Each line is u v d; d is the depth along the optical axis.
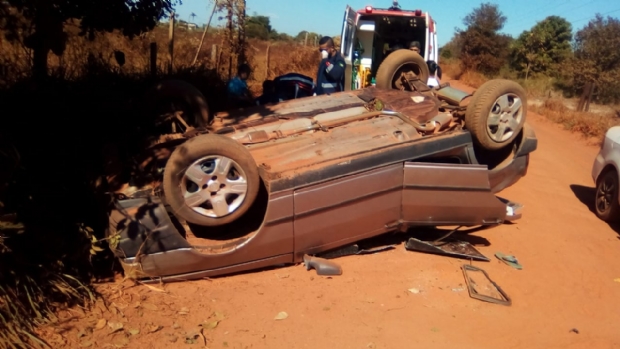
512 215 6.23
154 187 4.96
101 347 3.85
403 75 7.66
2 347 3.59
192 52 14.05
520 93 6.08
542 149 12.34
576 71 26.06
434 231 6.40
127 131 6.18
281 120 6.07
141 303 4.46
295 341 4.15
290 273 5.20
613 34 26.05
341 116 6.24
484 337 4.41
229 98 8.65
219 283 4.93
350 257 5.64
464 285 5.25
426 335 4.36
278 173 4.97
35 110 6.10
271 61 19.69
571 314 4.93
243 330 4.24
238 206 4.82
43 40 5.36
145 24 6.96
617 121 15.43
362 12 10.84
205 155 4.62
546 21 38.00
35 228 4.54
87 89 7.54
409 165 5.50
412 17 10.97
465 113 6.09
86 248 4.66
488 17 38.47
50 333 3.90
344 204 5.23
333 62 8.73
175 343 3.99
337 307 4.66
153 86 6.25
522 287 5.35
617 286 5.57
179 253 4.74
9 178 4.22
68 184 5.33
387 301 4.83
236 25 15.20
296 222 5.05
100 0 6.32
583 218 7.73
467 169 5.67
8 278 3.95
